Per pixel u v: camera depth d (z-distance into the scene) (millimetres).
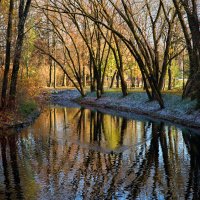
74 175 15062
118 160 17547
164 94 39312
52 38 63312
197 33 29406
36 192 13000
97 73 50875
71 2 47344
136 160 17578
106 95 50531
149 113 35031
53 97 61750
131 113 37594
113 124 29469
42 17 50750
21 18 26922
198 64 30922
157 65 37438
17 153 18766
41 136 23516
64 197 12578
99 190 13305
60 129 26719
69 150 19578
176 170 15828
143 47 35094
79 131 25938
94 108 44094
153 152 19188
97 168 16094
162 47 62969
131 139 22797
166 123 29250
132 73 81562
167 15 37406
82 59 70125
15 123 26750
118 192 13125
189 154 18719
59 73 87250
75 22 49531
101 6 41781
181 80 91312
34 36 48375
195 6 28984
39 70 68750
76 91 64562
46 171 15547
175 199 12445
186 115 29109
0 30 34469
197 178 14672
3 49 36750
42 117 34375
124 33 50188
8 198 12406
